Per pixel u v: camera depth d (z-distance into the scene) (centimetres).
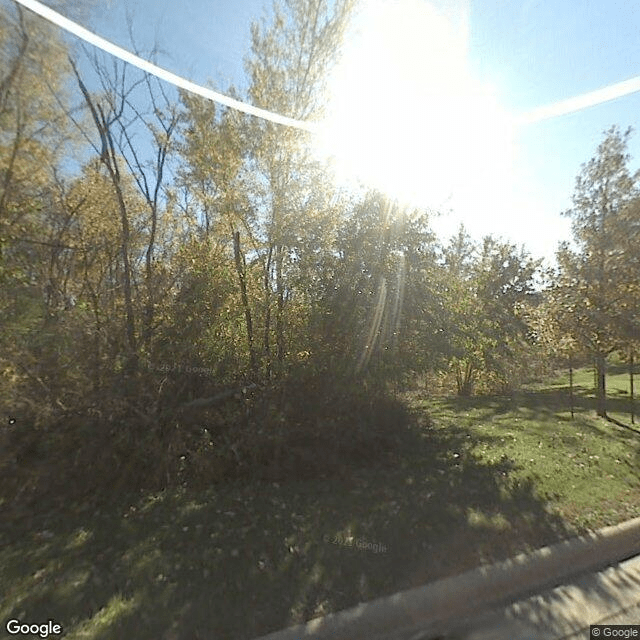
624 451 812
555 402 1498
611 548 438
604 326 1067
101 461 556
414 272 814
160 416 602
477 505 519
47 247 686
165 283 717
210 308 702
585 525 475
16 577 358
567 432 951
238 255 734
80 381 600
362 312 746
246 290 736
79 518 479
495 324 1106
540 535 446
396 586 349
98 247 752
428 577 363
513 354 1378
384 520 473
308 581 354
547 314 1182
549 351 1258
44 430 570
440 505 517
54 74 705
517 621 326
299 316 729
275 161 751
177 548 408
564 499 547
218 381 683
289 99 779
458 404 1353
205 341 685
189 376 661
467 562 389
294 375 693
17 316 590
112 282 743
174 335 675
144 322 689
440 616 329
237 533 440
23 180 665
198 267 707
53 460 561
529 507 516
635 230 1040
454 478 618
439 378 1148
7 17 645
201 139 754
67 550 405
